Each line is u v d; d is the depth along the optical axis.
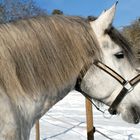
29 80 1.33
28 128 1.37
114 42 1.48
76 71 1.42
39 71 1.35
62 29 1.42
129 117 1.52
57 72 1.38
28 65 1.34
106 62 1.47
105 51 1.47
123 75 1.49
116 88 1.49
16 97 1.30
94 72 1.46
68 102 7.11
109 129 4.50
